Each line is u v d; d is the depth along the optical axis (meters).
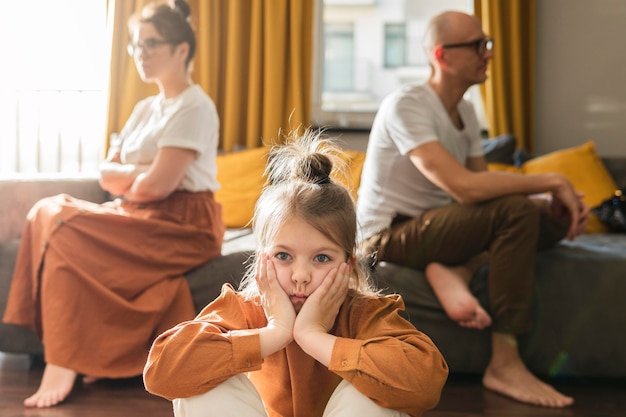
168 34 2.61
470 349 2.57
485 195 2.45
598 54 4.28
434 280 2.54
